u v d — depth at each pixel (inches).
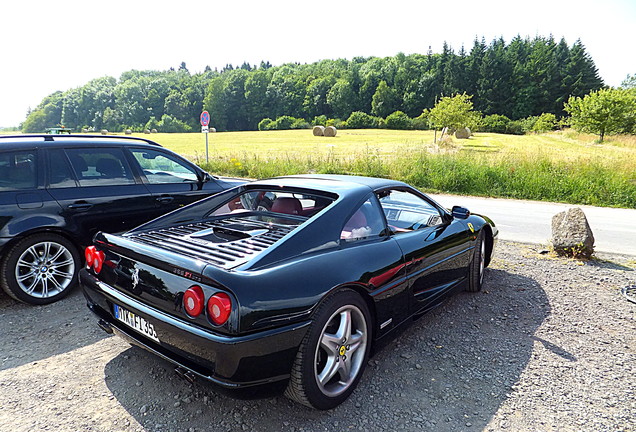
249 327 85.7
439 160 671.1
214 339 84.9
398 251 122.6
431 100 4409.5
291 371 93.9
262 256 97.3
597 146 1617.9
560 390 112.0
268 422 97.8
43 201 164.7
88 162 183.3
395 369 121.9
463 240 161.2
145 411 101.1
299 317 91.9
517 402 106.4
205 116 771.4
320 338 96.8
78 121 6491.1
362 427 96.3
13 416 98.3
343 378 105.2
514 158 690.2
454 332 146.3
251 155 1050.1
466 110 1723.7
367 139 2235.5
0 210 153.9
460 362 126.2
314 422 97.9
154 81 6353.3
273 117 5374.0
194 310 88.7
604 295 183.0
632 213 441.1
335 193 124.2
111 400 105.4
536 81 3897.6
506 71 3937.0
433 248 139.3
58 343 135.4
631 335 145.2
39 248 165.8
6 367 120.3
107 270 113.0
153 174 203.5
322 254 104.9
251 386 88.4
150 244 112.7
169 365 101.3
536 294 183.3
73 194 173.6
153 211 199.0
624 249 269.7
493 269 219.0
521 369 122.4
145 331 101.0
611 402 106.7
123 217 188.1
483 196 565.3
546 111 3821.4
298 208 130.0
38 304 165.2
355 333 109.3
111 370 119.5
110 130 5757.9
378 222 125.3
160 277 97.2
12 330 144.0
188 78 6840.6
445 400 107.2
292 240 103.2
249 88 5388.8
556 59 4180.6
